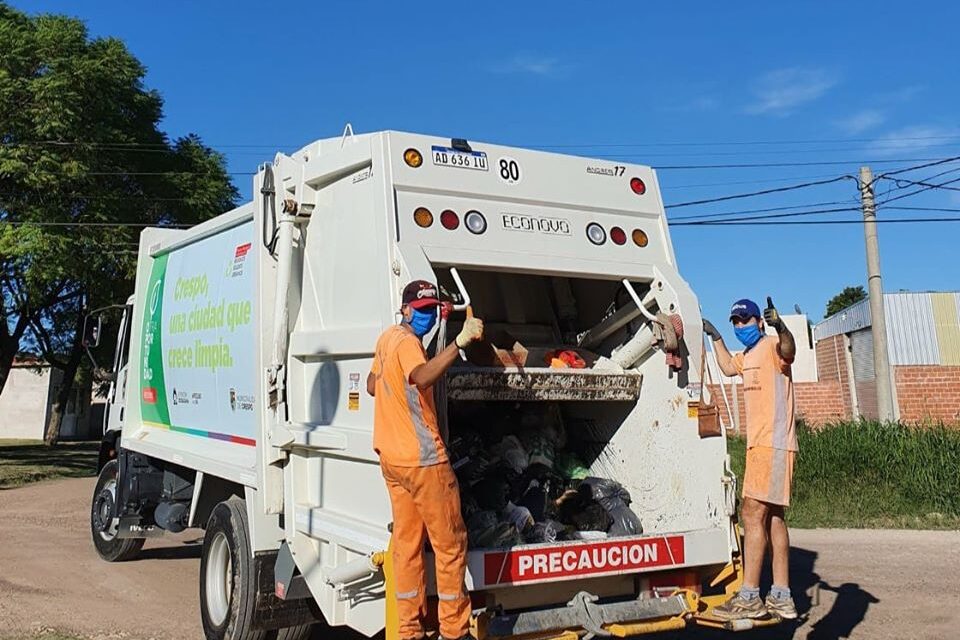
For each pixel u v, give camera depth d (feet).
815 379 98.68
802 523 40.16
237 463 20.43
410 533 14.15
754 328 18.66
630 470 18.69
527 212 17.52
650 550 16.43
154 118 80.28
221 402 21.94
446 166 16.69
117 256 70.28
